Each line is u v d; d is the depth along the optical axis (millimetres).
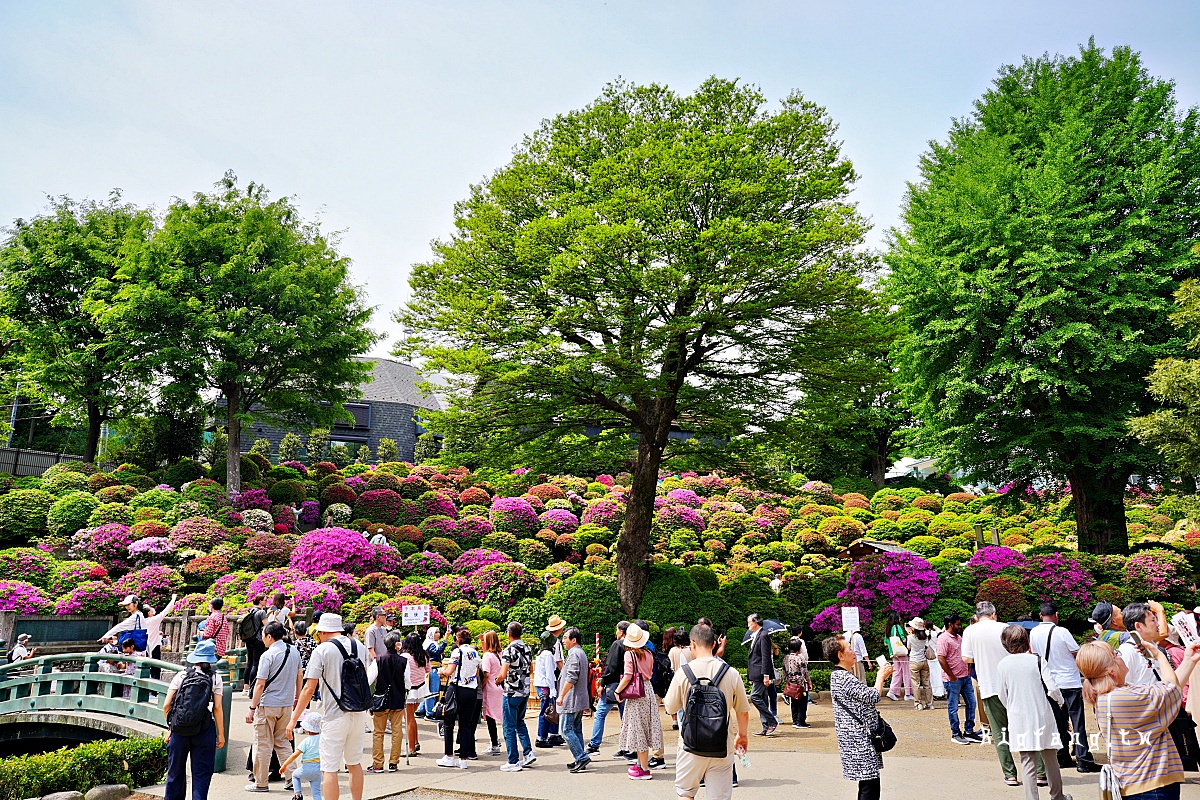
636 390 16828
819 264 17062
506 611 19984
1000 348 21391
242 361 28109
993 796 7078
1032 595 19203
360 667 7051
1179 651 7582
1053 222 21203
